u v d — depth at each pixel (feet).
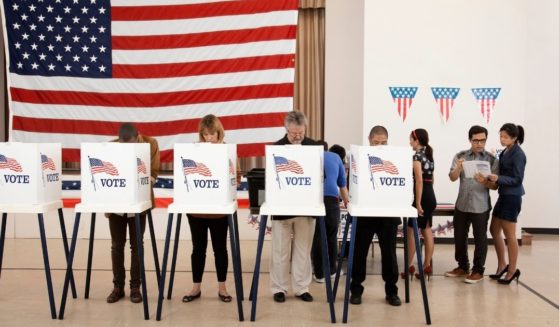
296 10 19.57
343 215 15.55
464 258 14.62
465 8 19.45
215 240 11.94
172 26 20.02
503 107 19.52
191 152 10.45
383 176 10.33
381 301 12.24
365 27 19.63
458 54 19.54
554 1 21.74
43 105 20.20
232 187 11.14
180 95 20.06
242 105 19.80
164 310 11.40
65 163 22.21
